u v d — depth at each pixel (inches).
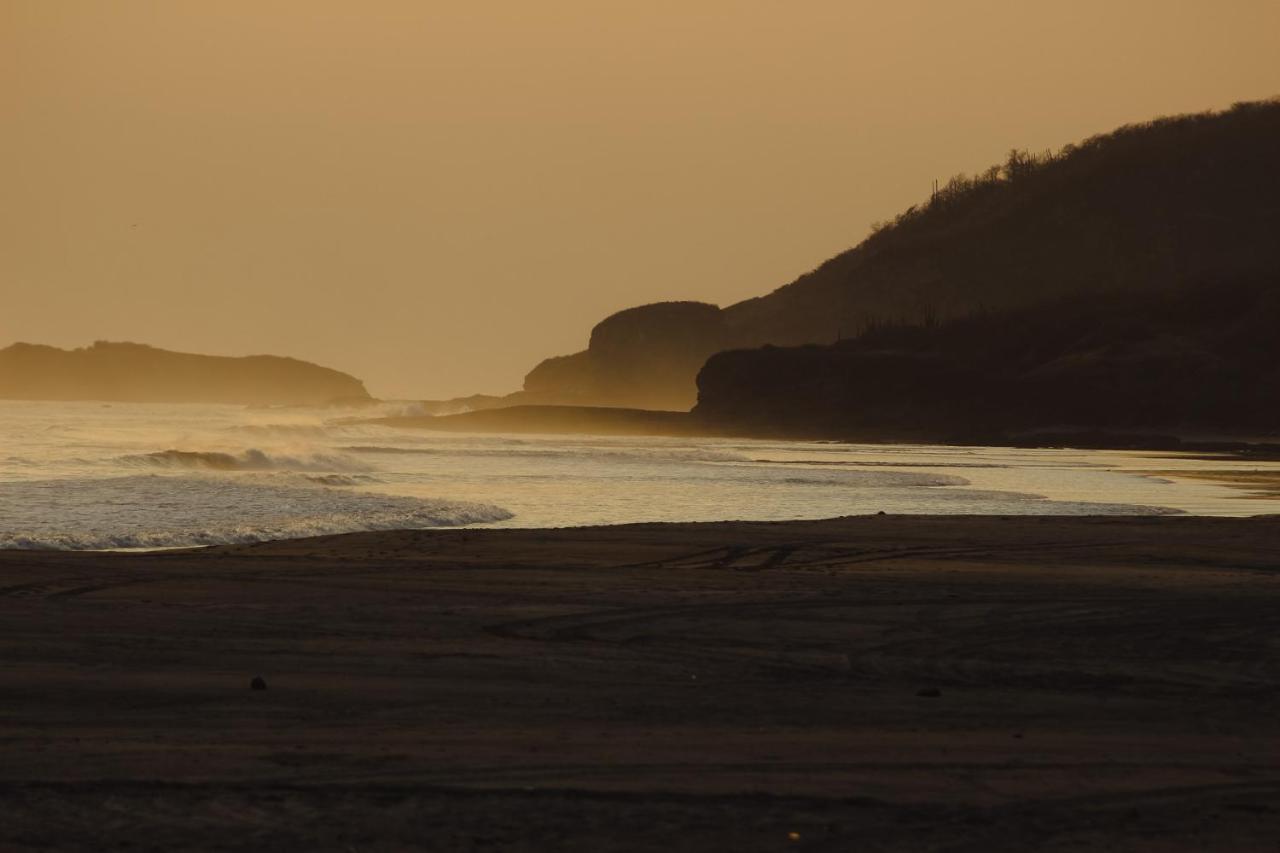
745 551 3216.0
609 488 6151.6
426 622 2028.8
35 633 1839.3
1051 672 1680.6
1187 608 2253.9
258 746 1194.0
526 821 965.2
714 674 1632.6
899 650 1838.1
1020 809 1007.6
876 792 1052.5
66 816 962.1
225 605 2167.8
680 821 968.3
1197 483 7780.5
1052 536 3683.6
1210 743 1250.6
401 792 1037.2
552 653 1765.5
